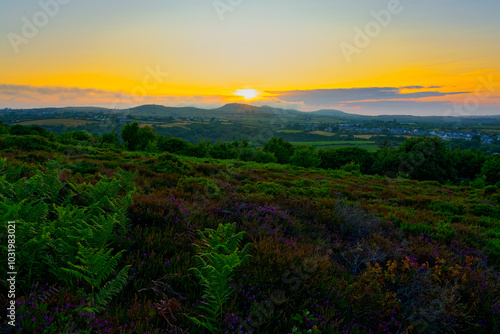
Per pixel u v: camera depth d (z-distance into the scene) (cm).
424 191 2070
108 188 644
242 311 343
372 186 1980
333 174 2681
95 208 532
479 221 1139
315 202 1017
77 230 392
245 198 865
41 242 326
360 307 400
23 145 1655
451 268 519
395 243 674
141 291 359
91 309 274
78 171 1070
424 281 455
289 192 1250
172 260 423
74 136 3478
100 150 2288
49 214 503
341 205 988
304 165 3881
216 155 3862
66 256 348
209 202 798
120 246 445
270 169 2405
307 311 343
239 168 2072
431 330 393
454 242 775
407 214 1085
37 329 242
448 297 427
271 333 327
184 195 861
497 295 492
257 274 406
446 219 1112
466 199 1775
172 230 534
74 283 339
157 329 281
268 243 509
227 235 473
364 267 559
